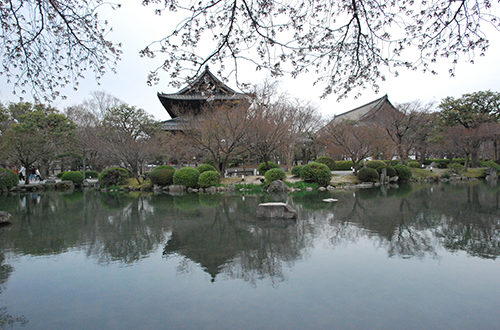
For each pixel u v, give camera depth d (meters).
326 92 4.47
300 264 4.49
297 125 22.42
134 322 3.00
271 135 17.77
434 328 2.80
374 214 8.42
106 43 4.23
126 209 10.42
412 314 3.04
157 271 4.34
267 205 8.23
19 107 20.83
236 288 3.72
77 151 24.36
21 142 18.05
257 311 3.15
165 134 23.81
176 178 17.05
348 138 20.23
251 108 17.22
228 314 3.11
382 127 22.95
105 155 21.45
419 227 6.67
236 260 4.73
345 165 26.36
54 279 4.13
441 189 15.42
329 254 4.92
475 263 4.41
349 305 3.24
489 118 26.05
